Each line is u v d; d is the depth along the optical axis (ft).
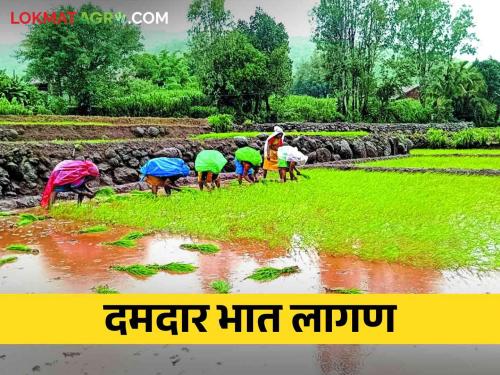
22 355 12.86
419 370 12.19
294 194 35.99
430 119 164.86
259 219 27.55
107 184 42.55
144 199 35.09
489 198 33.73
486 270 19.16
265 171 47.34
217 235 24.97
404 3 156.04
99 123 84.17
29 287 17.97
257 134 67.72
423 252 20.84
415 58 170.71
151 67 179.42
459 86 172.14
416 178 45.60
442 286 17.52
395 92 154.40
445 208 29.76
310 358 12.79
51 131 68.33
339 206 30.68
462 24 172.14
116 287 17.95
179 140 52.60
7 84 98.78
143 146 47.47
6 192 35.96
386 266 19.86
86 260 21.39
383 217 27.20
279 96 127.03
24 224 28.43
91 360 12.62
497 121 188.85
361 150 70.85
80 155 41.86
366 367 12.37
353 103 150.41
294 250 22.34
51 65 113.09
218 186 40.81
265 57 120.06
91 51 119.03
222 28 124.67
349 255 21.35
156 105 116.98
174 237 25.23
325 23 148.97
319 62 190.80
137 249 23.06
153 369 12.19
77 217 30.17
